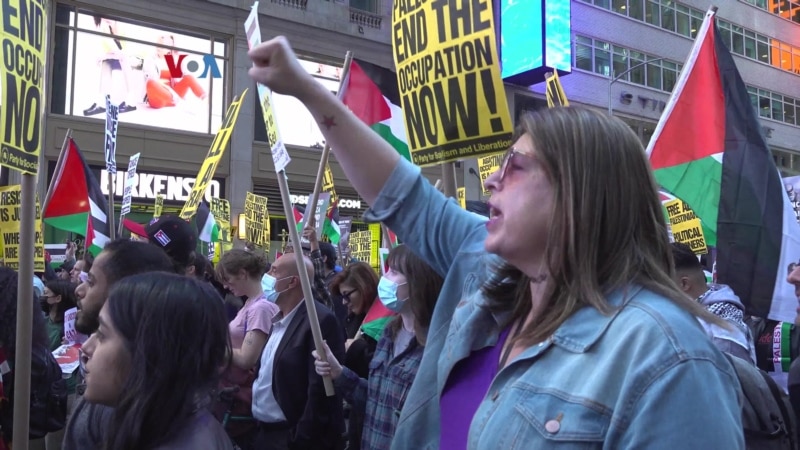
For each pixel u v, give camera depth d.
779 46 35.78
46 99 16.45
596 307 1.05
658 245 1.13
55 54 16.70
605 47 28.38
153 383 1.55
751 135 3.65
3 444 2.90
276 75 1.53
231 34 19.27
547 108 1.22
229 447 1.66
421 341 2.73
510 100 26.05
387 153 1.65
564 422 0.97
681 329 0.96
